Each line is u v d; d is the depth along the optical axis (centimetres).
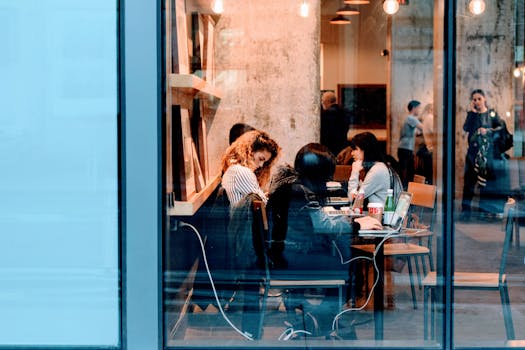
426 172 444
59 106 292
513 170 494
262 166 447
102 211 294
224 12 580
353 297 365
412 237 372
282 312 356
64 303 296
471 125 627
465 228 366
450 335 329
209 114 516
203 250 356
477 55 825
